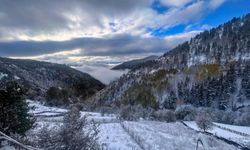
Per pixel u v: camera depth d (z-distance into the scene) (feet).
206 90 563.89
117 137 123.13
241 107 483.10
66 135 41.78
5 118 39.37
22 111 41.73
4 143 31.27
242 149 156.35
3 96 39.32
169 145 127.95
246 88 525.34
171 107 548.31
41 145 40.50
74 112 44.42
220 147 150.82
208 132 205.77
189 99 567.18
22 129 41.24
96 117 221.87
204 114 209.05
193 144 143.54
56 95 355.36
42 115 175.11
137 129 165.78
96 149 45.14
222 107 499.92
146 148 110.11
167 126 226.58
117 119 223.10
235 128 259.80
